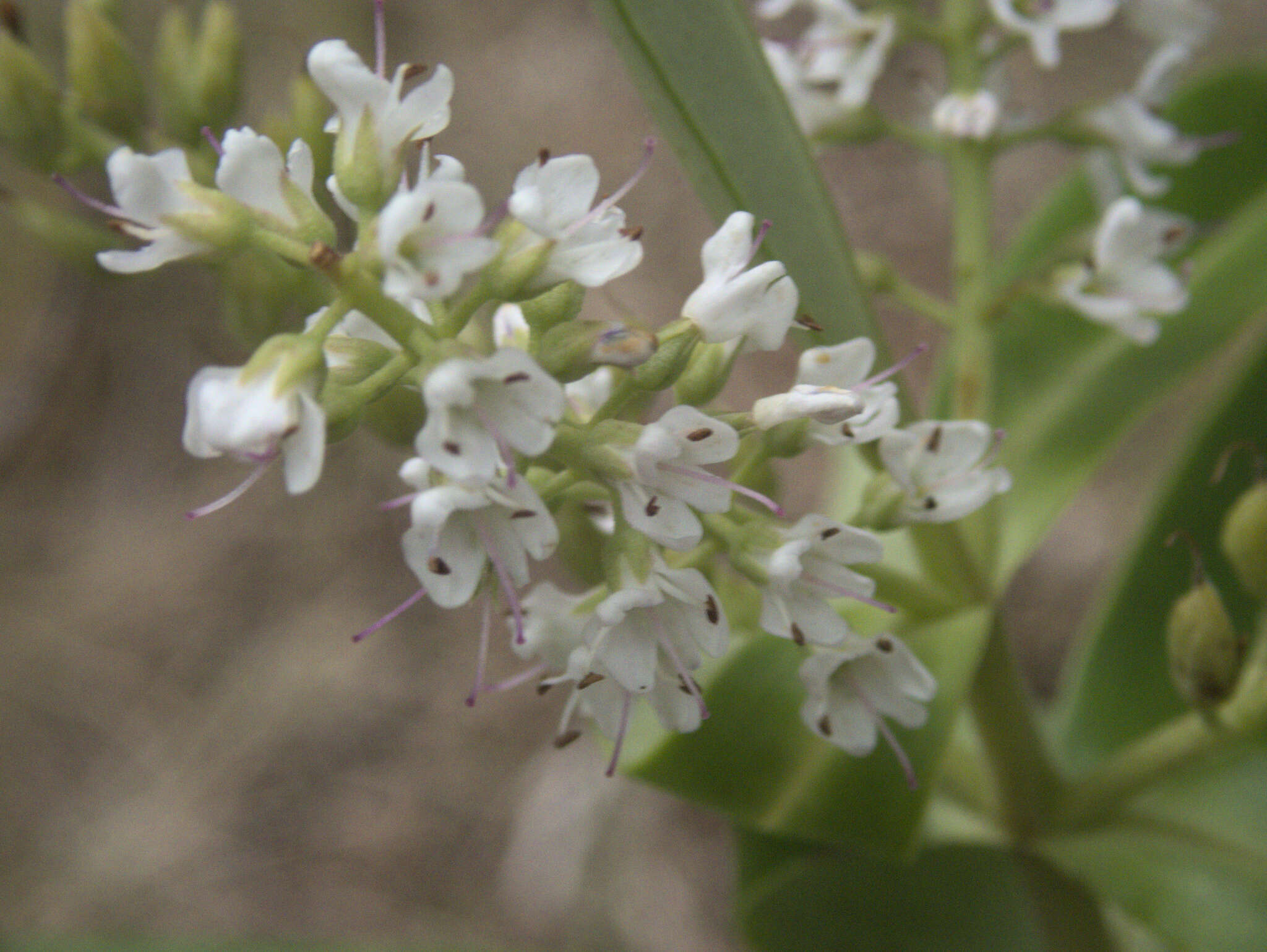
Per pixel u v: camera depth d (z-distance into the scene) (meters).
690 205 0.37
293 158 0.13
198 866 0.34
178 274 0.39
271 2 0.36
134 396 0.40
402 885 0.33
